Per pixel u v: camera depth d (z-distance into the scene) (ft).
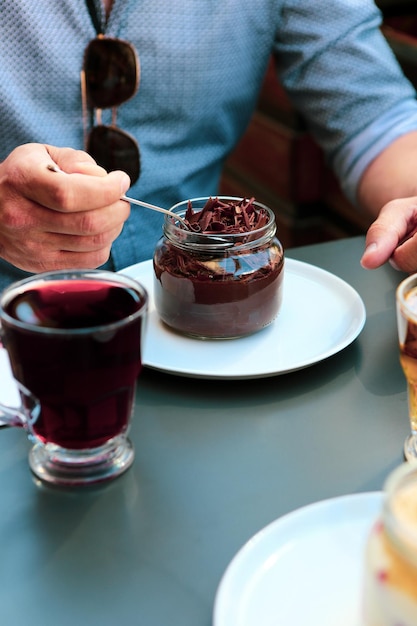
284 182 6.16
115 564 1.89
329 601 1.78
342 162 3.48
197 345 2.46
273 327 2.52
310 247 2.92
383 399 2.27
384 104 3.40
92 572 1.88
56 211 2.45
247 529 1.95
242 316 2.44
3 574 1.88
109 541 1.93
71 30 3.14
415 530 1.63
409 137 3.32
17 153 2.56
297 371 2.36
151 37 3.23
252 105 3.65
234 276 2.41
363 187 3.35
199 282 2.41
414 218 2.64
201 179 3.58
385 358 2.40
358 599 1.78
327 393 2.29
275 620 1.75
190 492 2.03
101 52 3.18
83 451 2.07
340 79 3.45
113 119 3.27
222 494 2.02
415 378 2.06
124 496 2.02
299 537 1.87
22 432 2.18
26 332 1.94
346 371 2.36
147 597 1.84
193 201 2.65
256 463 2.09
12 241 2.56
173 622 1.80
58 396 2.00
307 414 2.22
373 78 3.45
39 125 3.20
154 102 3.32
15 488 2.04
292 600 1.78
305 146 5.93
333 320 2.54
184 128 3.43
